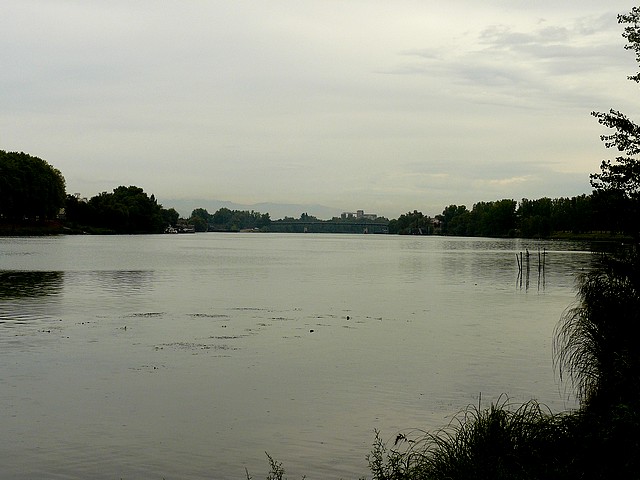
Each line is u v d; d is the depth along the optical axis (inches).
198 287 2519.7
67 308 1824.6
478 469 558.6
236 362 1143.6
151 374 1048.2
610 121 939.3
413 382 1015.6
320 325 1579.7
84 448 731.4
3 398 908.0
